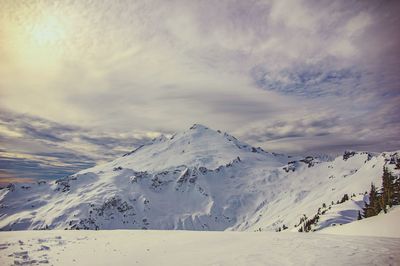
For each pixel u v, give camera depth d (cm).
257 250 2377
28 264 2425
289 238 2903
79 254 2767
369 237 2738
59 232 4162
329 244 2377
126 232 4144
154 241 3331
